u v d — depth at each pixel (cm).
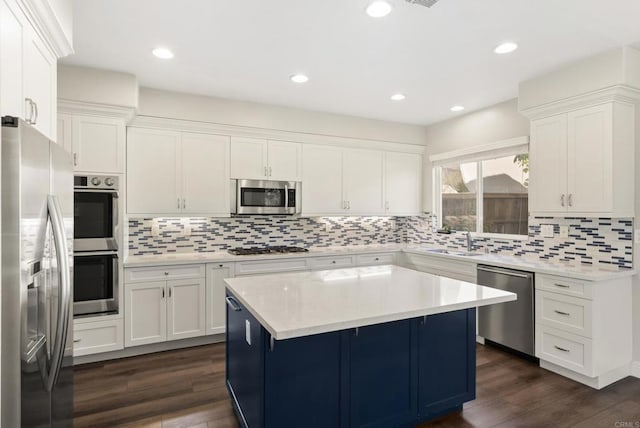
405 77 326
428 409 222
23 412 125
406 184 502
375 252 464
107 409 245
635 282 292
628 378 291
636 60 272
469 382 238
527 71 311
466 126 444
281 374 183
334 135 444
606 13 221
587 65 285
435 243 493
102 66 301
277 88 355
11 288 122
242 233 442
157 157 359
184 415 238
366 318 170
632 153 288
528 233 377
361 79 332
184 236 410
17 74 139
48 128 175
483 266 360
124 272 328
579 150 296
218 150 387
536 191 330
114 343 323
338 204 454
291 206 424
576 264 327
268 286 238
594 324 269
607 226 309
